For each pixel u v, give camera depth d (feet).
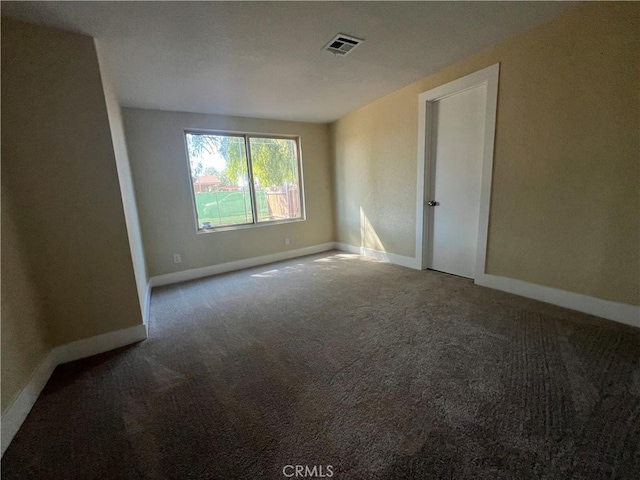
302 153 14.76
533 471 3.22
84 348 6.30
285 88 9.73
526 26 6.80
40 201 5.70
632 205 5.93
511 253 8.21
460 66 8.59
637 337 5.75
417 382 4.86
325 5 5.53
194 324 7.68
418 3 5.66
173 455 3.70
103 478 3.43
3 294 4.64
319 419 4.17
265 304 8.79
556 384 4.61
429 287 9.37
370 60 8.12
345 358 5.70
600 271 6.55
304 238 15.42
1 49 5.18
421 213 10.96
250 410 4.43
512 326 6.51
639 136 5.69
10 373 4.41
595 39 6.00
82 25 5.57
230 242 13.06
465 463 3.36
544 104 6.98
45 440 4.06
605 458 3.34
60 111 5.78
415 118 10.52
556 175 7.00
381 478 3.24
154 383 5.25
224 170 12.86
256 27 6.11
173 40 6.39
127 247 6.68
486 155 8.34
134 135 10.63
